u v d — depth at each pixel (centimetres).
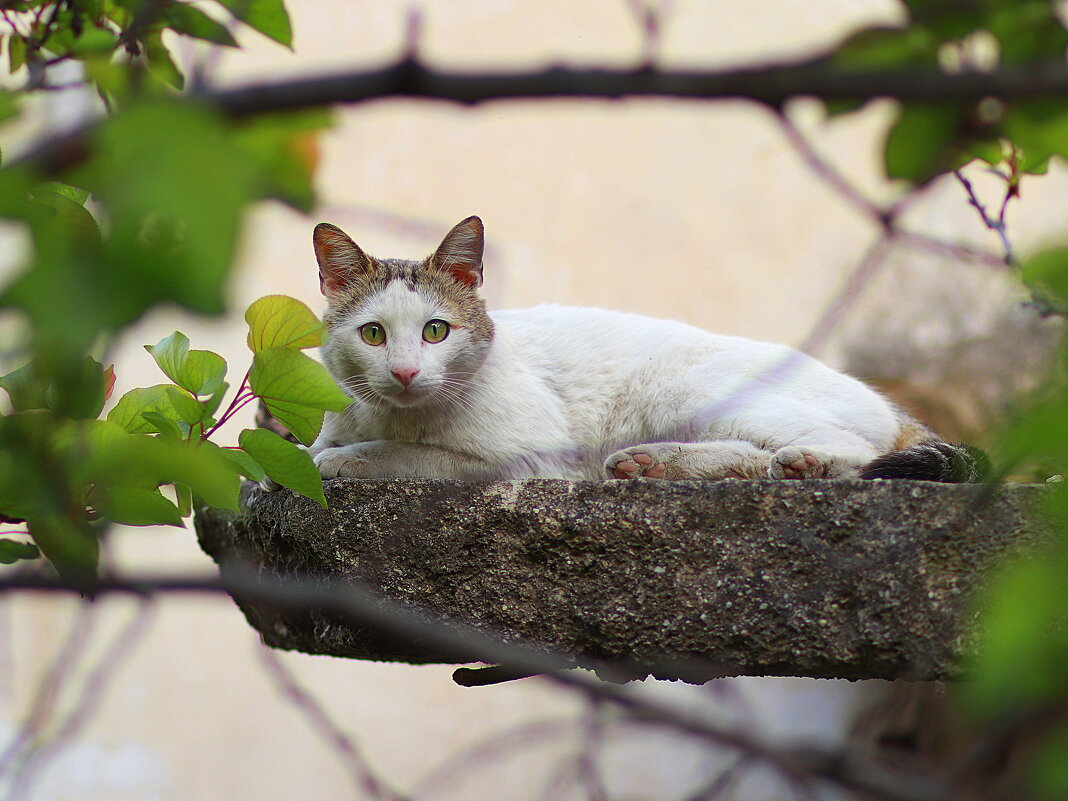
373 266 683
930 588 456
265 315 404
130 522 314
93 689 284
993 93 139
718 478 623
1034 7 171
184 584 185
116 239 124
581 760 383
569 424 708
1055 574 159
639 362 712
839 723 1102
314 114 164
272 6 258
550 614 503
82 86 208
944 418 970
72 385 224
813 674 480
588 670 536
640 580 491
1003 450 153
